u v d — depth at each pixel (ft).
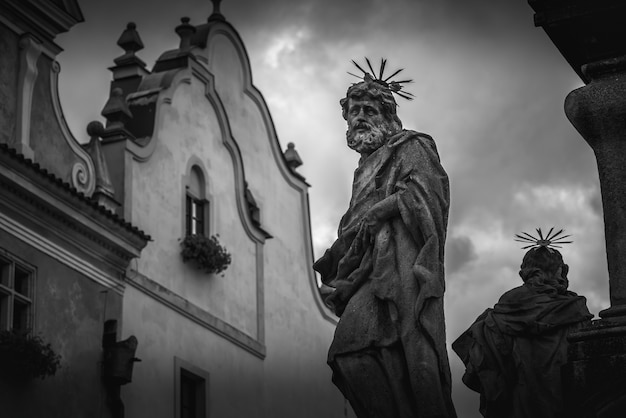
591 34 24.86
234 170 96.27
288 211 102.63
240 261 94.84
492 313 26.48
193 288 88.74
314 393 98.78
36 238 74.38
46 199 74.84
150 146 87.66
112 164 84.94
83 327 77.00
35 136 76.84
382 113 27.68
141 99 89.97
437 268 25.75
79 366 76.02
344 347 25.71
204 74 95.14
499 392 26.05
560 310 26.07
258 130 101.65
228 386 90.12
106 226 79.30
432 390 25.07
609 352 23.18
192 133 92.63
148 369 82.48
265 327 95.86
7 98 75.87
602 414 22.98
